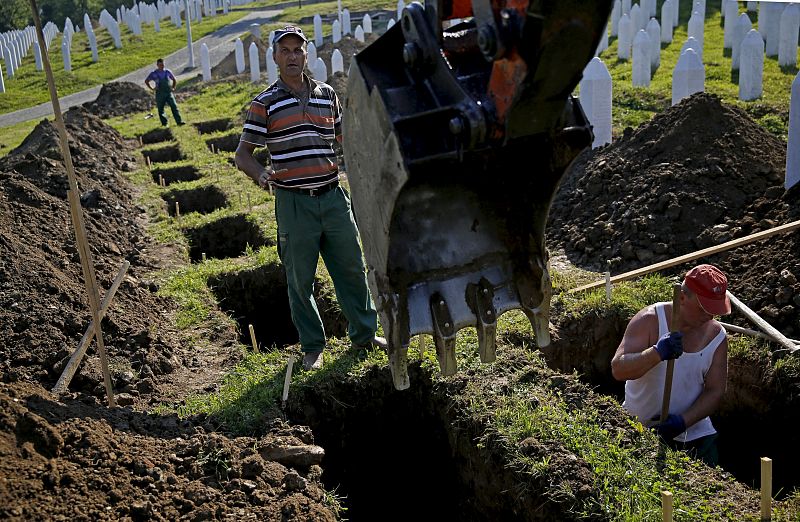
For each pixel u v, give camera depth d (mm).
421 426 4645
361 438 4688
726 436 5047
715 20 18375
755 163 6672
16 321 4988
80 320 5125
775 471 4684
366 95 2855
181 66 25938
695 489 3484
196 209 9547
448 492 4484
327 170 4422
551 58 2316
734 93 11594
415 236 3244
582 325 5418
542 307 3271
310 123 4359
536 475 3609
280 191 4434
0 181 7309
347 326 5727
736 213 6297
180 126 14977
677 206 6348
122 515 3123
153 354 4945
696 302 3867
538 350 5086
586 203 7250
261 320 6609
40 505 2988
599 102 9438
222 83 20953
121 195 9281
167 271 6742
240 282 6547
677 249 6164
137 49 29609
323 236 4594
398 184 2740
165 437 3814
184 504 3289
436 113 2695
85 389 4500
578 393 4258
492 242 3316
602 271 6320
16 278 5406
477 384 4363
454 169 3068
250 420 4152
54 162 9172
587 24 2248
